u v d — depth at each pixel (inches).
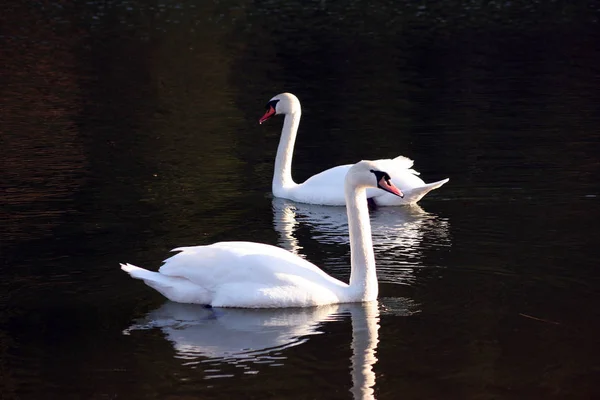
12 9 1807.3
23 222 643.5
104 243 596.7
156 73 1238.9
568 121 938.1
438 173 775.1
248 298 482.3
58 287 515.5
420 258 567.5
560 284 514.0
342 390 395.5
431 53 1354.6
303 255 584.1
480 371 410.3
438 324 462.3
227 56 1362.0
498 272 536.7
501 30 1542.8
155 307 488.4
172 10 1822.1
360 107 1037.8
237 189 750.5
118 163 815.1
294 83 1175.0
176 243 600.1
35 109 1029.2
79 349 436.5
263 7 1861.5
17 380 406.0
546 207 671.8
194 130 946.7
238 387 398.9
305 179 784.3
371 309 483.8
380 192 698.8
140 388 398.3
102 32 1563.7
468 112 996.6
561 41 1428.4
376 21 1664.6
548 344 435.8
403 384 400.5
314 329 459.2
